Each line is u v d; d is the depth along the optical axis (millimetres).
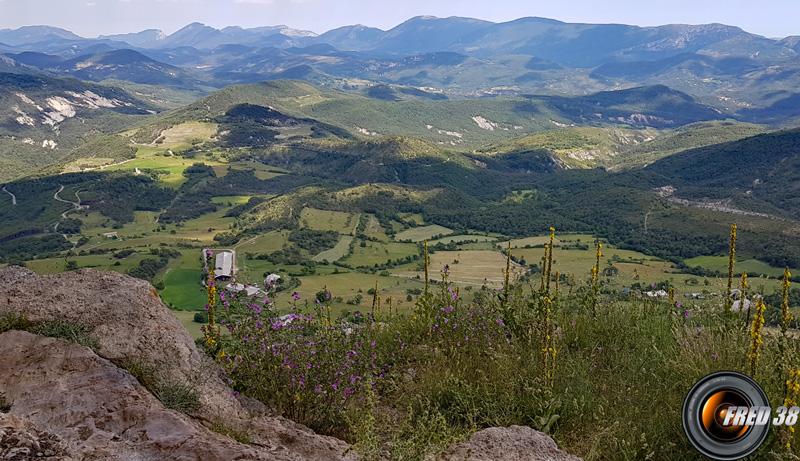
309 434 3867
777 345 4387
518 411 4387
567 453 3758
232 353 4734
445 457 3496
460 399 4535
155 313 4863
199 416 3750
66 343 3939
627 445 3752
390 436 3895
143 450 2977
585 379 4734
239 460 2959
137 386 3680
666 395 4414
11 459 2516
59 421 3178
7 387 3473
